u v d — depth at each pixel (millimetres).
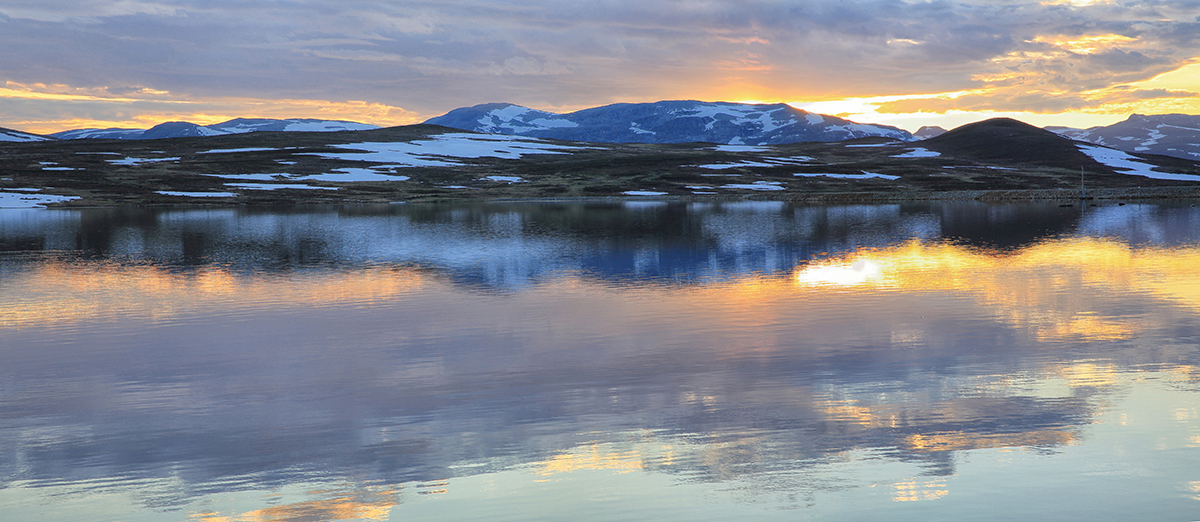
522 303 23641
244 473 10117
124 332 19688
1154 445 10438
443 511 8922
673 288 26469
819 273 30016
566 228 57906
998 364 15094
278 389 14164
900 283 27031
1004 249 38281
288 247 43469
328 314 22062
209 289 27219
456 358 16453
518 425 11875
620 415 12281
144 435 11648
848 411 12250
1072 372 14359
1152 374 14109
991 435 10984
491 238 48938
